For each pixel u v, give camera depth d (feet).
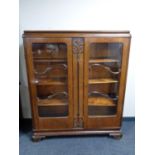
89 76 6.70
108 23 7.20
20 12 6.98
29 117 8.43
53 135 7.18
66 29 7.22
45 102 7.00
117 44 6.49
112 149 6.82
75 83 6.52
